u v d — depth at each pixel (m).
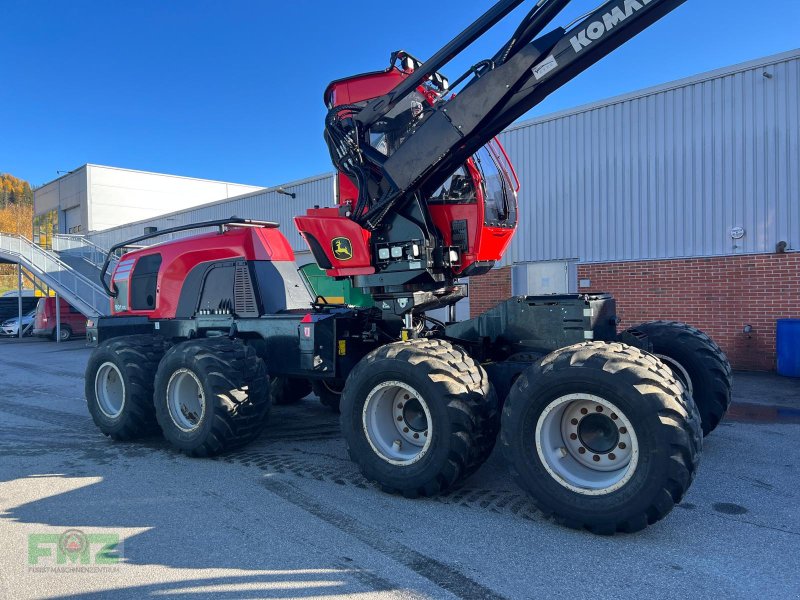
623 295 11.65
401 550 3.40
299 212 18.84
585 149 12.12
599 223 11.98
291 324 5.68
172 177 40.12
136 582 3.10
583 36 4.07
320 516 3.94
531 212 12.86
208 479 4.81
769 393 8.26
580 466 3.64
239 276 6.23
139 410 6.02
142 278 7.38
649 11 3.84
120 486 4.66
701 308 10.79
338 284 6.48
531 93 4.36
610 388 3.38
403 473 4.13
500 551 3.35
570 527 3.63
